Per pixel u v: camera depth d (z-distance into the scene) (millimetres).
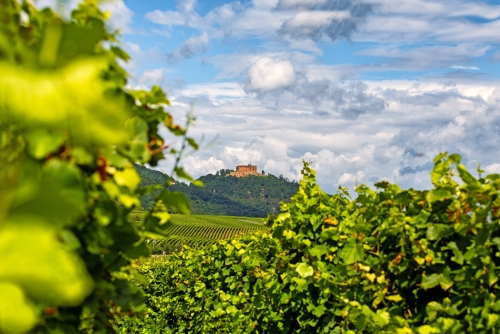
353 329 4527
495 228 3471
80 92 982
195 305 10844
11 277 808
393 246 4188
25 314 813
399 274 3945
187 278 11492
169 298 12672
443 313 3553
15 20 1887
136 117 2297
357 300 4285
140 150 2258
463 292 3619
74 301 899
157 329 12938
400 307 3910
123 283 2611
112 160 2102
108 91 2053
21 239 792
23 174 992
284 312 6035
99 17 2141
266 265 6672
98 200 2082
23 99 948
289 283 5816
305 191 5688
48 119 973
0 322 803
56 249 841
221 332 8500
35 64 1090
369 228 4195
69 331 1979
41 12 1988
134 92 2473
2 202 807
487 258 3395
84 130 1027
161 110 2438
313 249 5023
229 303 8125
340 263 4883
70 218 873
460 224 3408
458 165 3465
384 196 4070
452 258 3562
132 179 2193
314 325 5285
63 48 1246
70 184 1468
